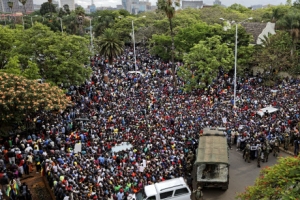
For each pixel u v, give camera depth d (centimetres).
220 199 2256
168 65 6138
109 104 3784
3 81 2652
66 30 10075
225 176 2325
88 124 3125
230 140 3155
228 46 5328
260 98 4072
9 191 1870
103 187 2006
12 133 2791
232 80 5009
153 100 3975
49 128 2914
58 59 3675
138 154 2502
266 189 1190
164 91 4456
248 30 6712
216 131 2777
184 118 3344
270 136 2906
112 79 4894
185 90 4462
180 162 2498
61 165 2184
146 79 4959
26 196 1903
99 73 5212
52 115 3322
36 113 3203
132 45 8519
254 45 5791
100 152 2514
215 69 4584
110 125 3106
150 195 1972
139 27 8494
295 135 2991
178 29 7006
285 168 1203
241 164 2798
